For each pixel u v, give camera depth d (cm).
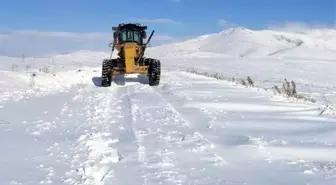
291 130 838
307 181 538
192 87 1652
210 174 565
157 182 534
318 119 962
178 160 629
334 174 564
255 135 791
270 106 1164
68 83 1944
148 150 684
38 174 569
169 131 825
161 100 1279
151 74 1812
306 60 4669
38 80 1805
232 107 1142
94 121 949
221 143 731
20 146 725
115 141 750
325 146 710
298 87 2330
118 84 1903
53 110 1117
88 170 579
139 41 1925
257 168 593
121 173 571
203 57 5781
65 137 791
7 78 1689
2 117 1013
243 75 3103
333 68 3684
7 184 530
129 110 1090
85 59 4853
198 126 879
